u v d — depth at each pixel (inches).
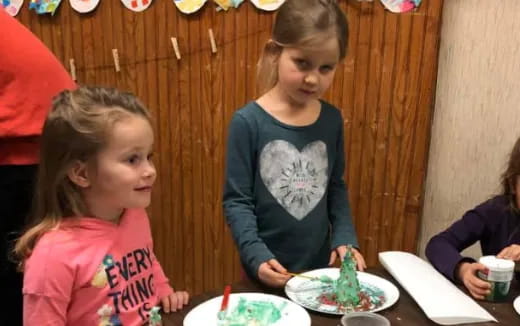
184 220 80.1
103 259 38.1
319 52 46.4
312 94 48.7
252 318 37.5
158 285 43.2
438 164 78.7
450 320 37.8
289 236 52.4
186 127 76.3
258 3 71.6
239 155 50.9
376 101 75.2
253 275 45.6
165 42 72.5
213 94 75.3
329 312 39.0
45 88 51.1
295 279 44.6
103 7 70.2
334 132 54.6
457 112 76.1
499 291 41.8
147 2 70.6
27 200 52.6
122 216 41.1
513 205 55.0
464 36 73.0
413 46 72.3
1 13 50.3
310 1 47.8
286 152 51.5
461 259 46.6
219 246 81.7
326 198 54.7
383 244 80.8
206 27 72.4
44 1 68.7
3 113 49.0
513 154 54.1
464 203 79.4
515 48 71.9
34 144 51.5
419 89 73.9
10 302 54.2
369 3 71.5
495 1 70.9
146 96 74.3
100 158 37.3
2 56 48.8
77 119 37.3
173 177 78.0
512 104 74.0
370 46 73.1
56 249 36.3
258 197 51.9
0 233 52.0
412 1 70.7
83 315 37.7
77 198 38.6
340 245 51.1
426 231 81.6
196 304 40.6
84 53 71.6
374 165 77.8
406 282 42.8
